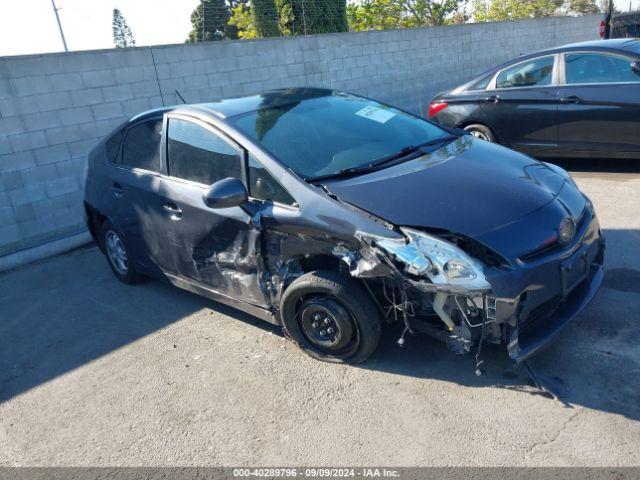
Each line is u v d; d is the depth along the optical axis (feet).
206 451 9.70
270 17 43.83
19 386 12.59
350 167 11.85
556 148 22.79
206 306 15.21
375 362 11.44
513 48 48.11
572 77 21.93
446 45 41.24
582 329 11.62
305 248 10.92
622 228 16.61
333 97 15.02
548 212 10.23
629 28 38.73
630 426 8.93
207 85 26.94
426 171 11.44
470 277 9.20
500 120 24.04
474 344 9.91
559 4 85.10
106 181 16.16
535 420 9.32
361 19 75.92
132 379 12.19
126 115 23.68
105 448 10.15
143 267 15.87
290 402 10.66
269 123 12.85
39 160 21.02
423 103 40.45
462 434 9.23
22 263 20.12
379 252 9.73
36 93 20.71
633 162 23.45
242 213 11.79
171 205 13.56
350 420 9.94
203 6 37.01
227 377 11.76
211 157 12.84
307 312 11.37
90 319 15.39
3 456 10.32
